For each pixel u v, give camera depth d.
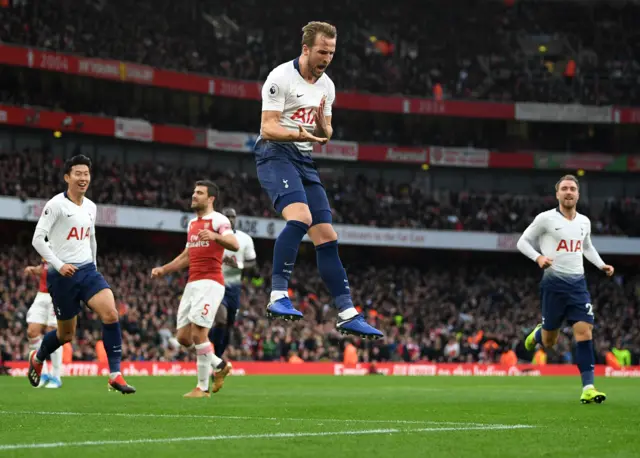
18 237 43.12
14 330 33.03
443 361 41.72
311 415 9.91
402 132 55.06
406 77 54.25
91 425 8.16
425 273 53.03
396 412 10.59
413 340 43.75
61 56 42.00
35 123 42.59
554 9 59.16
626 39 58.81
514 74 56.19
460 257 54.56
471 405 12.45
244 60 50.66
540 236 14.00
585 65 57.28
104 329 12.90
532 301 51.03
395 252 53.81
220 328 16.80
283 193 8.47
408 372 37.84
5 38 41.62
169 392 15.68
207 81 47.19
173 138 47.09
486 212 52.97
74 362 30.45
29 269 16.58
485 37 58.34
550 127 56.47
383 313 46.69
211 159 52.09
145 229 44.25
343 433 7.52
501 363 40.38
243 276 45.91
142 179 45.53
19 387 17.12
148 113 48.62
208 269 14.04
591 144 56.69
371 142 53.75
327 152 51.47
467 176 56.88
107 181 43.38
